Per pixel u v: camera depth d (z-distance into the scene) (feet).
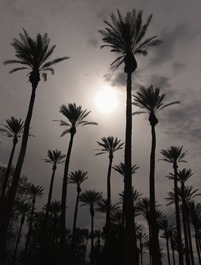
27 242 168.25
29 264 185.78
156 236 75.77
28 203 182.80
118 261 135.13
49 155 153.38
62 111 115.65
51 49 92.43
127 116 73.61
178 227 110.83
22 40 91.20
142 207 152.05
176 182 126.82
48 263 157.07
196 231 168.35
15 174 73.92
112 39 84.58
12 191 72.13
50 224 206.69
